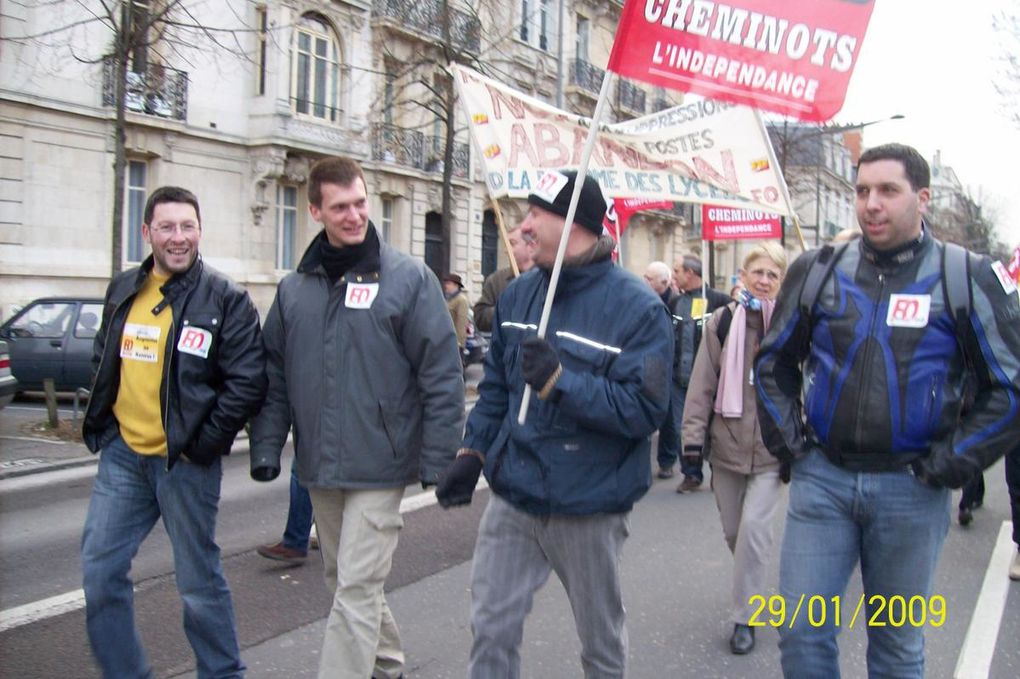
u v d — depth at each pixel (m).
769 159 4.88
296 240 22.56
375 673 3.69
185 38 17.06
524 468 2.85
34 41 16.03
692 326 8.36
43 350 12.51
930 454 2.63
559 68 20.69
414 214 25.33
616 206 7.90
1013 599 5.20
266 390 3.34
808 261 2.91
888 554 2.73
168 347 3.18
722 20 3.41
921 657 2.80
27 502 7.34
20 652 4.12
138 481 3.30
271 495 7.54
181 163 19.69
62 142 17.45
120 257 11.30
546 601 4.96
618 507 2.81
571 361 2.84
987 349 2.57
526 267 5.89
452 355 3.40
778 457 2.89
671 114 6.21
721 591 5.16
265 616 4.59
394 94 22.53
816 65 3.56
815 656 2.79
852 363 2.71
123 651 3.26
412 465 3.38
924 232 2.75
